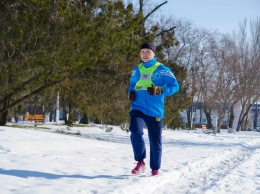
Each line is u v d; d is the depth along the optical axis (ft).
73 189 15.47
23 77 36.27
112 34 39.91
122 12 41.91
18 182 16.29
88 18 39.52
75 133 56.85
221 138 73.00
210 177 22.29
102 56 41.37
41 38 33.96
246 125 168.35
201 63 147.33
